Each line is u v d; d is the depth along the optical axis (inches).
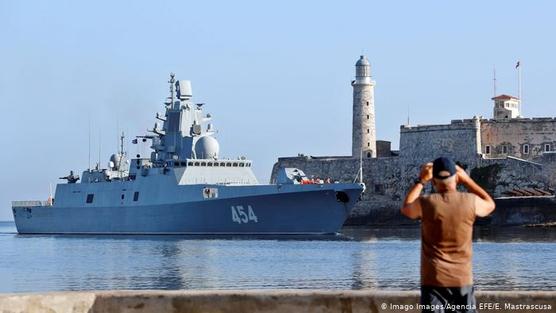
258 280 4586.6
